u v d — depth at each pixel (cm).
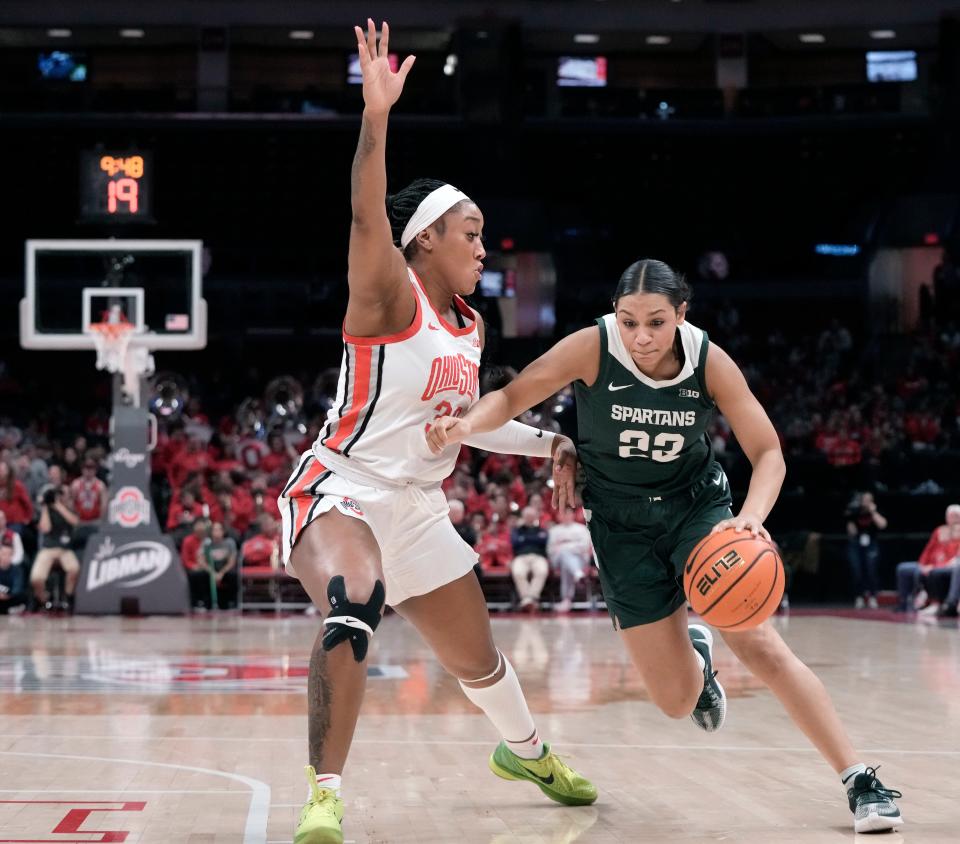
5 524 1720
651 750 547
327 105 2952
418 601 396
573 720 654
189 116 2853
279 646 1166
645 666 430
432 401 381
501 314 2866
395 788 455
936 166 2938
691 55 3195
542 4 2933
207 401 2658
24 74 3120
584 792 419
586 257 3127
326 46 3128
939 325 2786
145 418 1672
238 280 2919
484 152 2888
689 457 417
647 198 3119
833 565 1948
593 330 404
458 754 535
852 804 380
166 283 2894
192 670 938
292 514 378
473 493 1884
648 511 419
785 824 386
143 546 1670
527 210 2878
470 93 2889
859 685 821
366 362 374
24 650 1123
